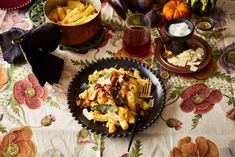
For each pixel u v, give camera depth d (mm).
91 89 1079
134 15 1196
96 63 1162
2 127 1062
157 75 1114
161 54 1188
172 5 1271
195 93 1110
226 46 1220
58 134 1042
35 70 1110
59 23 1215
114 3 1302
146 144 1015
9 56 1195
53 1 1263
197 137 1022
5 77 1174
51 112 1088
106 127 1024
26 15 1348
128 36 1181
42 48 1134
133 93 1040
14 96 1130
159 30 1238
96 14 1214
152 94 1085
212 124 1045
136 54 1205
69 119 1069
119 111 1021
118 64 1158
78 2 1278
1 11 1361
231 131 1030
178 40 1136
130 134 1003
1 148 1024
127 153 1001
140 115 1035
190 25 1161
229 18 1301
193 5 1280
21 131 1052
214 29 1269
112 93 1039
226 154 991
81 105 1070
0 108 1104
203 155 994
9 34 1226
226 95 1104
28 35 1106
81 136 1036
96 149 1011
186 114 1068
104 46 1243
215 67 1166
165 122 1053
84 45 1236
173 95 1107
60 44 1233
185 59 1160
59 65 1167
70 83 1117
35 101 1116
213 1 1269
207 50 1185
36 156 1008
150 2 1309
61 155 1007
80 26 1163
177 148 1006
